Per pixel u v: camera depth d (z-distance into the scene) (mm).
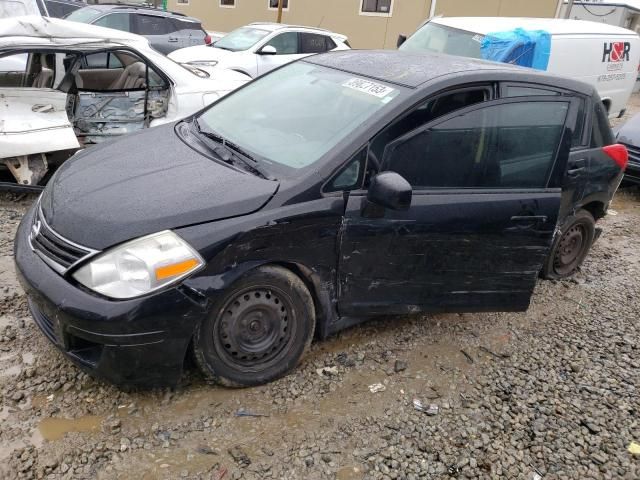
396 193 2758
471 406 3082
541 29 8312
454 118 3182
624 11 25516
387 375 3252
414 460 2666
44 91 5117
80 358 2619
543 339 3869
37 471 2363
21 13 8484
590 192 4477
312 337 3100
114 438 2570
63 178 3123
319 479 2494
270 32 11117
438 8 16734
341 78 3527
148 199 2678
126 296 2443
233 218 2641
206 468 2475
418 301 3338
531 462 2744
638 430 3037
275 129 3330
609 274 5137
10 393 2760
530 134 3436
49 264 2619
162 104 5859
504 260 3436
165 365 2609
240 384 2900
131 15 12273
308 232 2809
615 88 9477
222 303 2688
